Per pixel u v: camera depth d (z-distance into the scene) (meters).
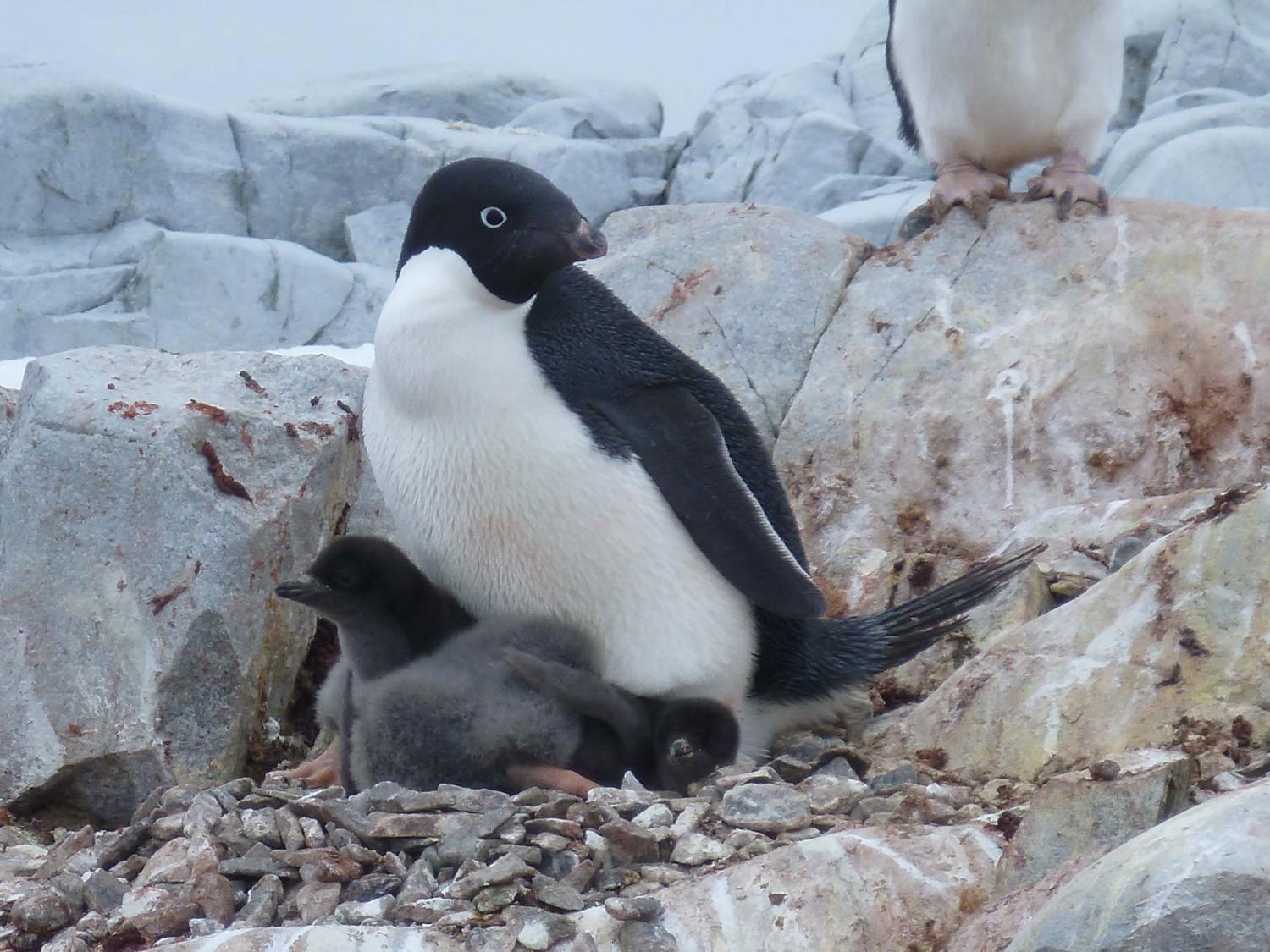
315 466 11.53
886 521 12.84
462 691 8.90
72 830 10.57
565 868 7.77
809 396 13.32
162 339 24.58
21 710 10.60
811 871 7.53
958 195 13.98
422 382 9.27
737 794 8.34
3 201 25.92
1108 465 12.66
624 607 9.48
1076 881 6.62
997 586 10.78
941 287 13.59
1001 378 12.99
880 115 27.66
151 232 25.95
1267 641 9.10
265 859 8.01
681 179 28.05
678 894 7.48
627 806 8.28
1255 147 21.95
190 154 26.58
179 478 10.90
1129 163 23.39
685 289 14.05
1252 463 12.48
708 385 10.23
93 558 10.82
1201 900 6.11
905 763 9.55
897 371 13.27
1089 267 13.35
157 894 7.76
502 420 9.22
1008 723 9.60
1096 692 9.43
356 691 9.48
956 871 7.69
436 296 9.28
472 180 9.29
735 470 9.49
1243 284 12.92
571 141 27.89
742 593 9.48
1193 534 9.60
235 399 11.71
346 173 27.22
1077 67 13.68
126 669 10.61
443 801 8.29
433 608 9.65
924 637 10.67
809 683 10.26
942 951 7.19
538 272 9.26
